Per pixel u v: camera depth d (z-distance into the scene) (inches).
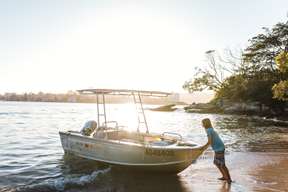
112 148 468.4
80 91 510.0
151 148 428.8
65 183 401.1
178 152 417.7
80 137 525.3
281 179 416.8
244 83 2345.0
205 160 547.2
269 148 693.9
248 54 2437.3
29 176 458.3
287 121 1578.5
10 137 936.9
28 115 2190.0
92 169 488.1
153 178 425.7
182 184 395.5
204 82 2701.8
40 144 791.7
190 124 1469.0
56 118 1905.8
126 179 420.8
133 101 553.9
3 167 517.7
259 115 2069.4
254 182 400.8
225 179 405.4
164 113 2679.6
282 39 2331.4
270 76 2271.2
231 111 2289.6
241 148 694.5
